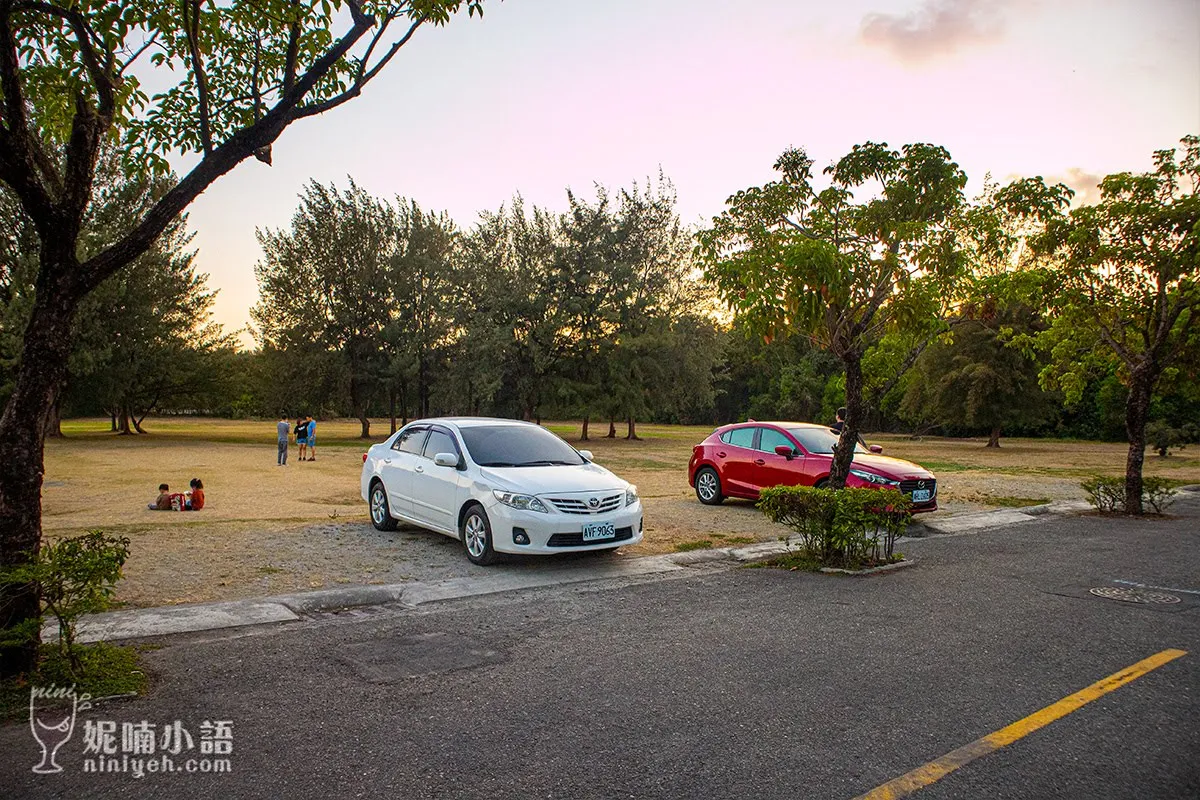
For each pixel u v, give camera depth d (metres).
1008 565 8.39
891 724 3.91
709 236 9.05
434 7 5.66
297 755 3.49
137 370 39.00
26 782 3.21
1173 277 12.62
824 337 8.88
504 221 41.97
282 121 5.14
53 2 5.09
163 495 13.28
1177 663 4.93
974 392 36.00
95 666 4.50
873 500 8.20
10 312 31.92
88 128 4.53
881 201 8.94
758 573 7.95
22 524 4.28
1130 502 13.11
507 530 7.73
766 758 3.50
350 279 43.22
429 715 3.99
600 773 3.34
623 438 46.91
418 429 10.07
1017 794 3.17
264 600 6.37
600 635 5.56
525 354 39.16
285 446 25.09
